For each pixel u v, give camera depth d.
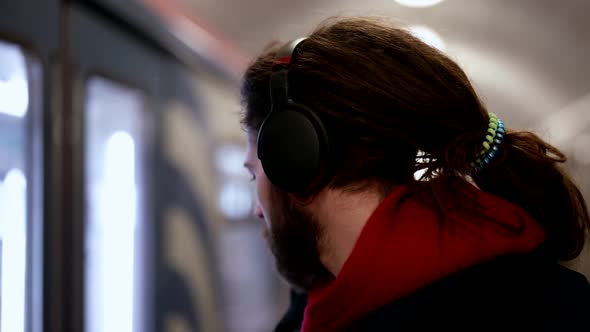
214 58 2.27
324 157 0.49
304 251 0.55
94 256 1.36
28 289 1.13
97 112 1.42
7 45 1.14
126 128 1.56
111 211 1.44
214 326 2.04
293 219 0.55
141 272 1.57
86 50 1.40
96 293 1.36
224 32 2.55
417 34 0.54
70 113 1.31
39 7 1.24
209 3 2.27
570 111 3.89
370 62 0.49
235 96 2.46
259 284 2.51
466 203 0.48
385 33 0.51
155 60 1.77
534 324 0.44
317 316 0.47
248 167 0.63
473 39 3.15
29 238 1.15
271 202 0.57
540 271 0.48
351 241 0.51
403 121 0.48
